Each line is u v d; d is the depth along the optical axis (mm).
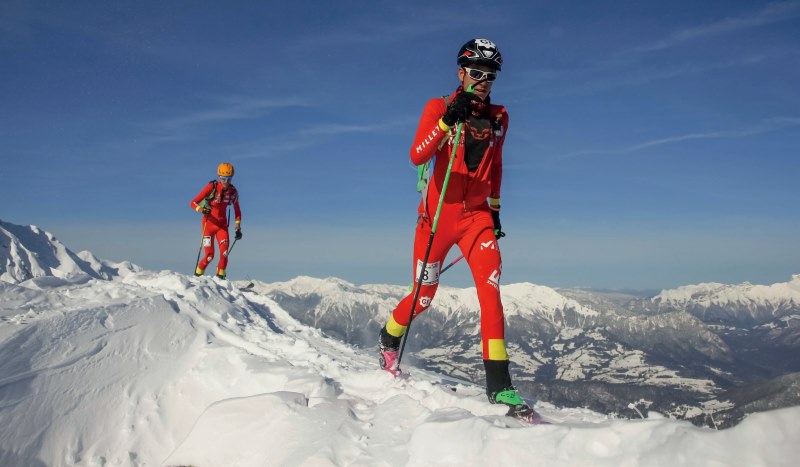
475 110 3584
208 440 3467
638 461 2111
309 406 3553
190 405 4434
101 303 5258
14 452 3674
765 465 1852
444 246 3881
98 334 4711
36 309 5082
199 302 6262
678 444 2062
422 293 4047
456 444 2572
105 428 4125
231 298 7570
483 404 3334
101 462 3928
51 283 6066
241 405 3600
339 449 2930
